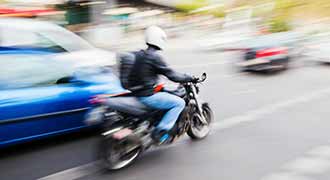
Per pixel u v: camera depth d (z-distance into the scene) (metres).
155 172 3.95
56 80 4.63
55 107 4.41
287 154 4.50
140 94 3.94
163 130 4.12
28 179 3.76
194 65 12.03
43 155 4.34
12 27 6.18
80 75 4.84
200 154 4.45
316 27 21.16
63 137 4.88
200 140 4.91
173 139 4.34
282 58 10.80
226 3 26.92
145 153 4.45
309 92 8.16
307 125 5.67
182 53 15.45
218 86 8.65
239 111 6.44
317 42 13.94
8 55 4.47
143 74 3.89
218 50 16.39
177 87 4.41
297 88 8.60
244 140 4.96
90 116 4.00
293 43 11.70
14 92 4.20
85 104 4.68
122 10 20.30
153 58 3.89
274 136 5.14
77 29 17.47
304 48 12.62
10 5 13.95
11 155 4.31
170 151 4.53
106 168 3.98
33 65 4.58
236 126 5.56
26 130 4.23
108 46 16.64
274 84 9.05
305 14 28.14
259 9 26.64
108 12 19.16
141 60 3.90
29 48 5.61
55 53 5.64
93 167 4.05
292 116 6.17
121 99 3.94
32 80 4.44
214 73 10.54
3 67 4.32
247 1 26.89
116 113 3.99
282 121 5.86
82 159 4.26
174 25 23.56
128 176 3.86
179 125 4.32
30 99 4.22
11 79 4.29
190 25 24.16
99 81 4.96
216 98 7.41
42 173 3.90
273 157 4.39
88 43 6.80
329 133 5.30
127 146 3.96
